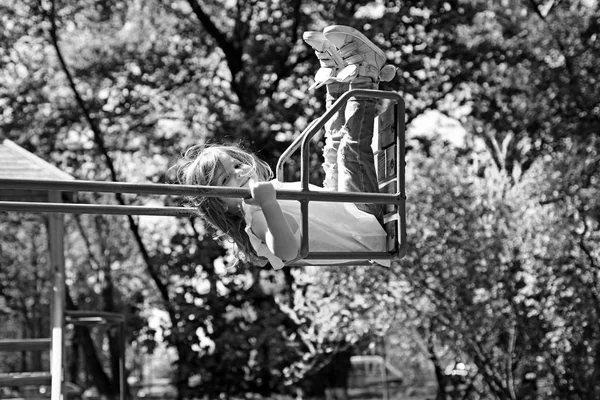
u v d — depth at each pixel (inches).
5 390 785.6
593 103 566.9
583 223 370.6
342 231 181.8
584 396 375.6
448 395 503.2
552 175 382.3
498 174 382.0
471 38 629.3
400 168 177.8
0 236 1005.2
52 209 198.8
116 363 804.6
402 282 378.0
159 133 725.3
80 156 727.1
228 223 187.6
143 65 702.5
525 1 622.8
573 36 580.7
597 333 374.6
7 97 707.4
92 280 1021.2
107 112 701.9
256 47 637.9
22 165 381.1
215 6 714.2
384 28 585.0
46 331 1152.2
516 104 587.2
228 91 681.0
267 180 185.9
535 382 416.8
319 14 650.8
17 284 1077.8
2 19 705.6
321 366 442.3
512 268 376.8
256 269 593.6
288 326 563.8
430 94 636.7
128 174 735.1
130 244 959.0
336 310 389.7
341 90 199.3
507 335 391.5
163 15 733.9
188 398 606.2
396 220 179.6
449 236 373.1
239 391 603.8
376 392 916.0
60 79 724.7
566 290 366.9
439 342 396.8
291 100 631.2
